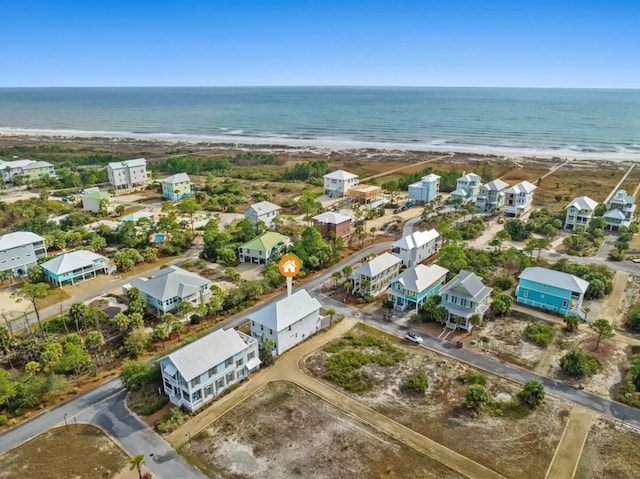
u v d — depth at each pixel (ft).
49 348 204.03
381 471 154.40
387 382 203.41
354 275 288.30
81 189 562.66
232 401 190.49
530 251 338.75
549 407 186.09
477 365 215.31
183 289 262.06
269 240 344.28
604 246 365.40
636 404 185.37
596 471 154.10
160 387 194.70
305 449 164.25
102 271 317.83
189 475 152.66
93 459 159.63
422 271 274.57
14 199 513.04
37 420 179.11
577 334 240.53
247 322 253.65
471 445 166.09
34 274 296.51
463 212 461.37
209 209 483.10
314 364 217.15
